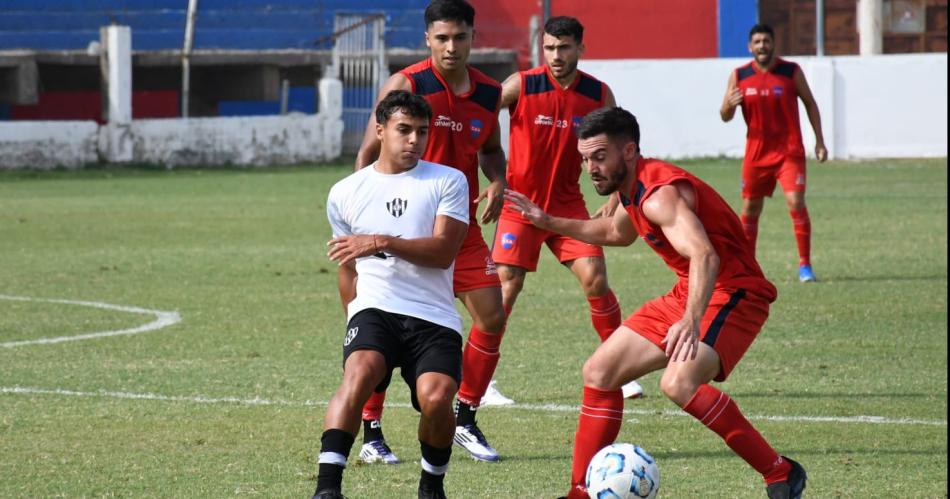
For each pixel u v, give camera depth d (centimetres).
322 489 1766
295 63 11744
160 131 10175
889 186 8269
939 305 3903
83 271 4734
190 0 12125
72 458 2206
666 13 13500
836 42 14100
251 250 5366
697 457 2239
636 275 4641
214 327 3581
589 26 13500
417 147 1942
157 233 5981
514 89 2856
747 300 1906
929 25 14038
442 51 2436
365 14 12044
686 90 10812
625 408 2656
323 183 8900
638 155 1908
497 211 2489
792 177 4475
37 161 9688
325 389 2794
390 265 1933
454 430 1894
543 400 2714
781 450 2281
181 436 2372
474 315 2370
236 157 10500
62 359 3117
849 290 4212
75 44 12094
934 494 1984
